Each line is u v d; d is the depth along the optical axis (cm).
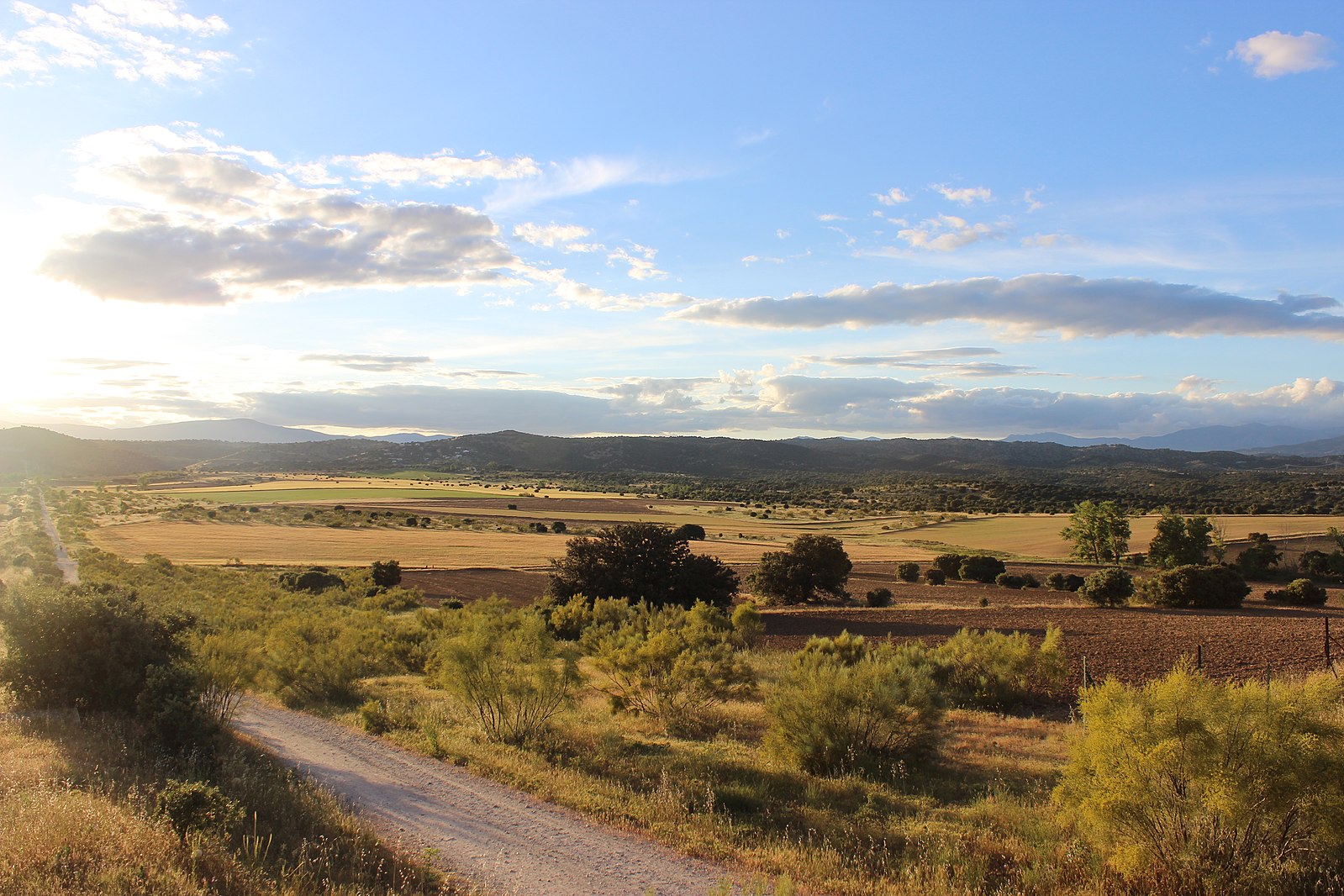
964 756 1419
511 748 1391
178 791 853
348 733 1559
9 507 14388
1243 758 755
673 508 15812
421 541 9762
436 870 840
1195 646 2706
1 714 1423
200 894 679
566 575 4475
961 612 4281
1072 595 5500
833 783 1195
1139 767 791
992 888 806
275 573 6788
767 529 12075
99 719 1406
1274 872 746
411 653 2616
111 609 1572
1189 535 6888
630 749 1430
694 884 820
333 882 773
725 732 1630
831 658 1656
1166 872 774
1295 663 2331
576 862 878
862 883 816
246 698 1939
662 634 1792
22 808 829
